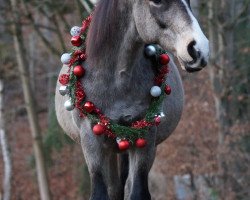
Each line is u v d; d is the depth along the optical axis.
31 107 16.38
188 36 5.04
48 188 16.44
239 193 14.22
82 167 17.14
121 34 5.57
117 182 6.38
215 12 14.70
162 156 14.04
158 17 5.21
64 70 6.36
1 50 17.27
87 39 5.75
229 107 14.80
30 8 15.23
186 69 5.12
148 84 5.71
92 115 5.71
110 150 5.93
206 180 14.55
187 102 14.20
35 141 16.38
